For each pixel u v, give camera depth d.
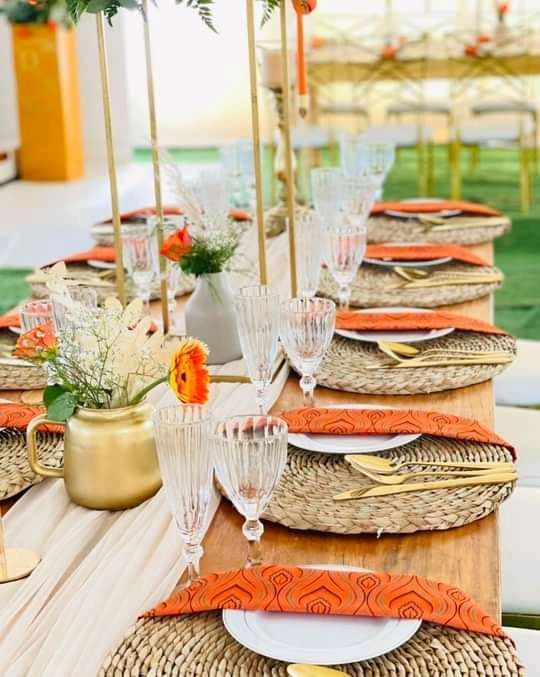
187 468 1.22
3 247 6.05
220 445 1.26
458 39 6.85
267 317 1.69
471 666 1.11
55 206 6.95
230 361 2.07
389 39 7.11
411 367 1.97
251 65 1.86
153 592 1.29
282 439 1.26
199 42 8.99
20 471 1.61
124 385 1.49
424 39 6.53
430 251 2.75
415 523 1.42
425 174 7.72
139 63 9.11
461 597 1.22
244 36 8.91
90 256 2.79
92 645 1.19
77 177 7.80
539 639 1.58
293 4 2.13
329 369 1.99
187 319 2.08
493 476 1.52
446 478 1.52
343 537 1.43
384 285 2.52
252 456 1.25
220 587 1.24
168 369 1.40
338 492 1.50
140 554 1.36
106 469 1.48
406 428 1.66
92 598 1.28
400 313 2.24
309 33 8.70
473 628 1.17
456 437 1.64
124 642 1.18
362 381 1.92
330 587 1.23
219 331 2.06
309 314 1.75
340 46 6.75
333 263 2.29
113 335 1.47
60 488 1.58
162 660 1.14
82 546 1.42
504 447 1.62
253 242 2.90
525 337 4.40
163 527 1.43
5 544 1.44
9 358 2.11
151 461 1.51
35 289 2.59
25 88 7.50
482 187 7.28
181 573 1.34
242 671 1.12
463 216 3.22
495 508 1.47
